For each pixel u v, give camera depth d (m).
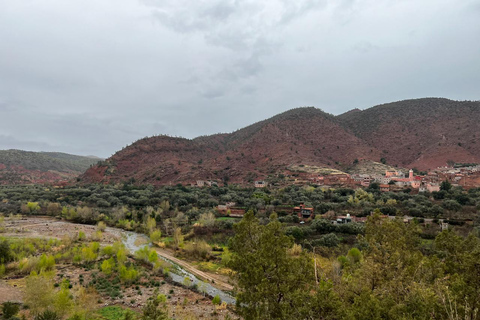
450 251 38.66
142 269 67.94
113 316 43.66
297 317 23.25
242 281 32.41
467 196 101.25
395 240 37.38
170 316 44.12
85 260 72.50
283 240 33.06
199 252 81.38
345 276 35.03
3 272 59.44
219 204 131.75
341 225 81.81
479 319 22.98
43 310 40.38
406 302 23.44
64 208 128.25
